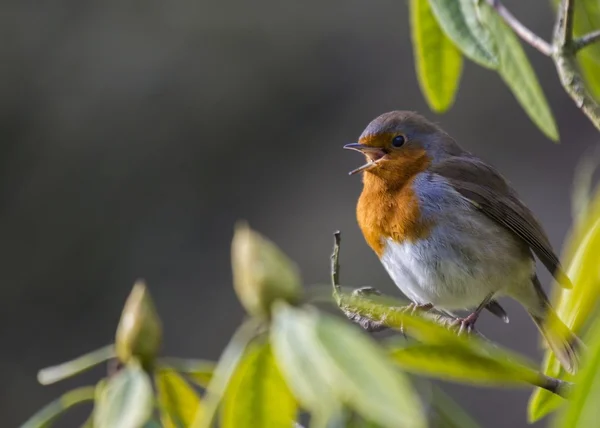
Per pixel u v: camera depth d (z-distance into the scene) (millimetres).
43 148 13250
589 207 2135
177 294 12844
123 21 13719
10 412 11891
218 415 2385
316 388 1912
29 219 12977
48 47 13469
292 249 13250
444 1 3920
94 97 13469
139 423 2385
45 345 12453
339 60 14164
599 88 4590
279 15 14062
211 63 13875
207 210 13430
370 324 3287
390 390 1861
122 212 13188
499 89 13820
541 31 14125
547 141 13609
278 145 13852
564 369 3572
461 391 11320
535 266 6742
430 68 4648
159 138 13555
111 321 12703
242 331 2320
